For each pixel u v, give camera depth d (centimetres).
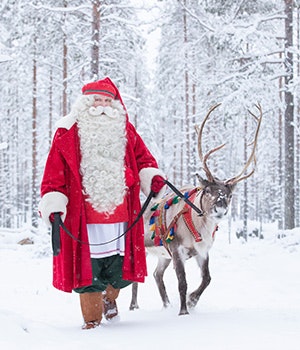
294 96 1778
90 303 462
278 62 1736
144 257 482
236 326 427
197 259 602
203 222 573
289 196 1745
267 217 4412
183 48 2336
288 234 1658
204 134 2672
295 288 970
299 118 2522
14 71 2819
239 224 2834
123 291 905
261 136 2889
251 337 376
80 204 457
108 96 479
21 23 2123
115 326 463
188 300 596
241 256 1427
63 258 455
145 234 659
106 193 457
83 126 466
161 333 409
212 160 2623
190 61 2427
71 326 492
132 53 1955
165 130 3997
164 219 615
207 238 579
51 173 458
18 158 4091
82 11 1602
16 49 2420
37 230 1956
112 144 468
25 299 783
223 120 1761
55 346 352
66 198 455
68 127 468
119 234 475
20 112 3259
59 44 2088
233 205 3750
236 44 1691
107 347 357
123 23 1722
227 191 555
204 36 1927
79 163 464
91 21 1575
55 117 3169
